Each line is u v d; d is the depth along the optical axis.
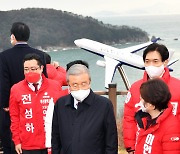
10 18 143.62
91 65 82.56
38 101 3.92
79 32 177.12
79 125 3.09
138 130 3.10
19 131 4.01
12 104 3.99
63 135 3.15
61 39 157.12
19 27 4.36
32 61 3.79
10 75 4.38
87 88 3.04
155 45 3.32
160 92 2.73
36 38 151.38
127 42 187.62
